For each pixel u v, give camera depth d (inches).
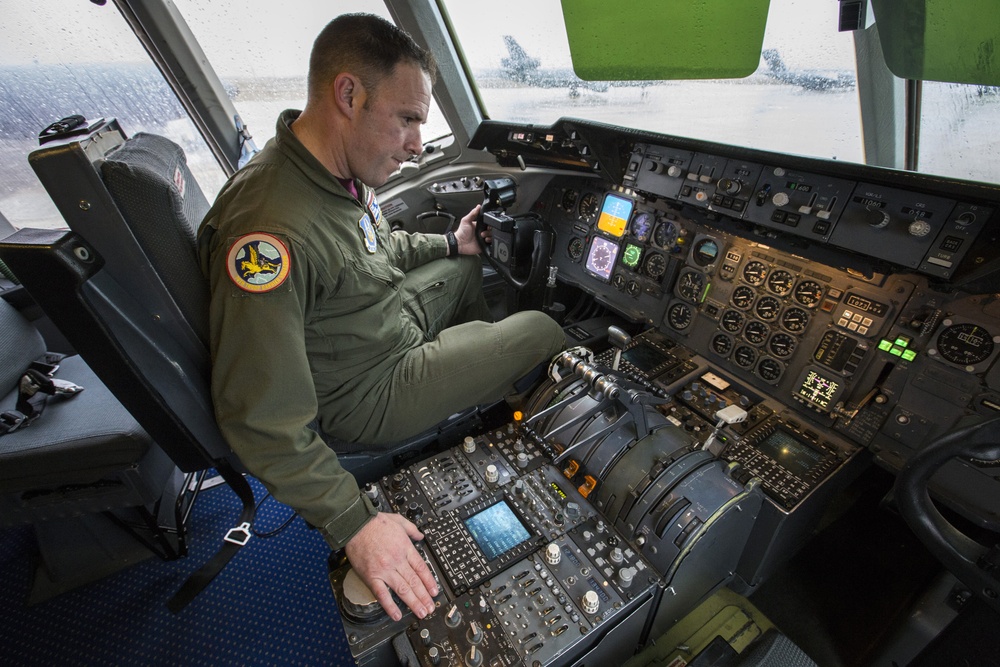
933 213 54.6
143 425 51.9
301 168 50.5
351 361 58.7
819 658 66.1
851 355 67.0
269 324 45.6
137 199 42.4
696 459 57.3
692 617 68.8
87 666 67.9
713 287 82.2
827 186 62.5
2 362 70.7
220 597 75.5
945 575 65.1
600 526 55.4
